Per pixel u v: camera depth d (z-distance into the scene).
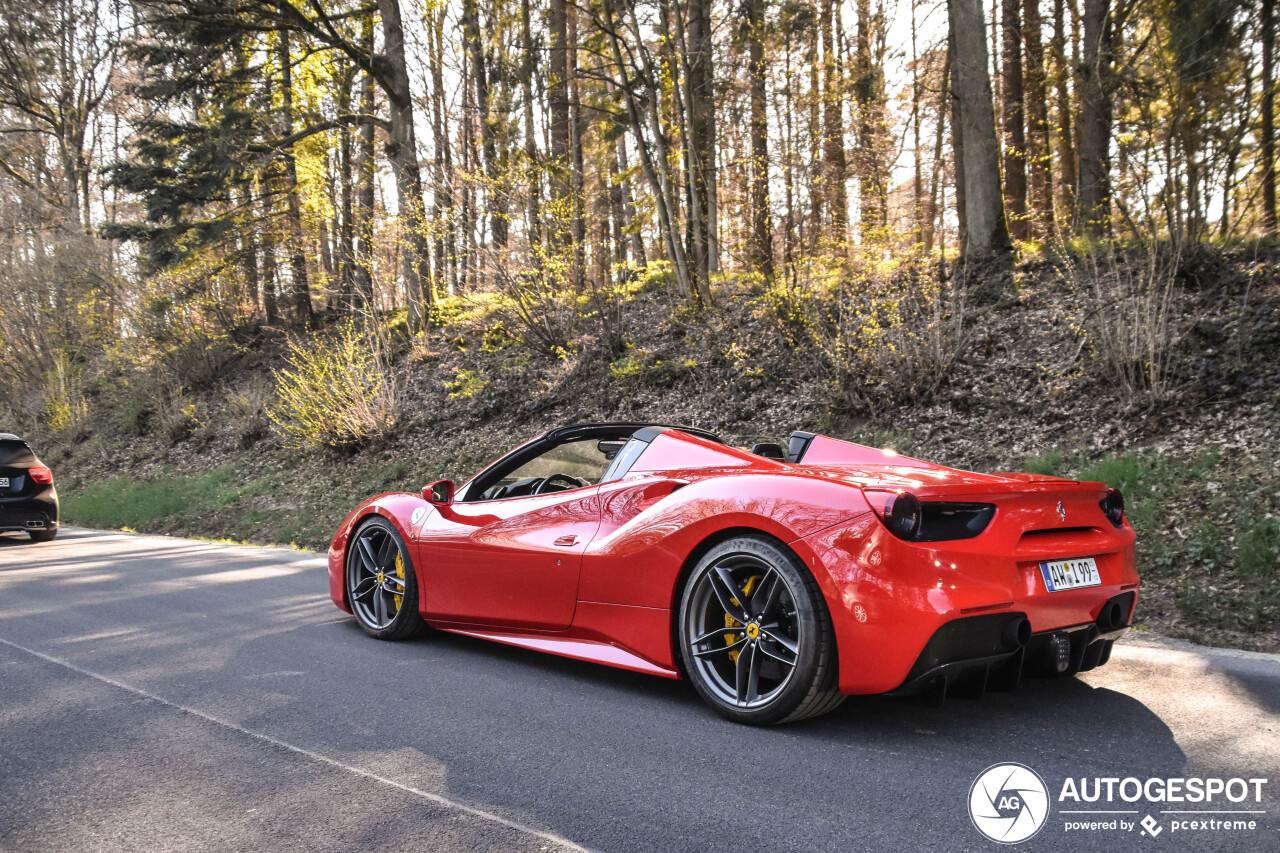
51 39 27.73
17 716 3.31
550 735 2.98
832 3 18.50
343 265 18.48
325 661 4.12
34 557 8.95
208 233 19.00
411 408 14.80
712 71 15.70
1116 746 2.79
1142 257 10.11
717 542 3.22
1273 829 2.16
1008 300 11.02
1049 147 18.67
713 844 2.12
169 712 3.32
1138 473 6.89
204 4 16.95
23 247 22.86
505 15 16.39
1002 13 17.16
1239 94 9.85
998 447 8.41
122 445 18.81
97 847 2.16
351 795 2.47
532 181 14.63
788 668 3.12
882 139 18.20
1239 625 4.69
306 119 18.81
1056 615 2.96
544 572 3.79
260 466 14.84
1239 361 7.91
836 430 9.90
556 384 13.65
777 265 13.62
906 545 2.73
